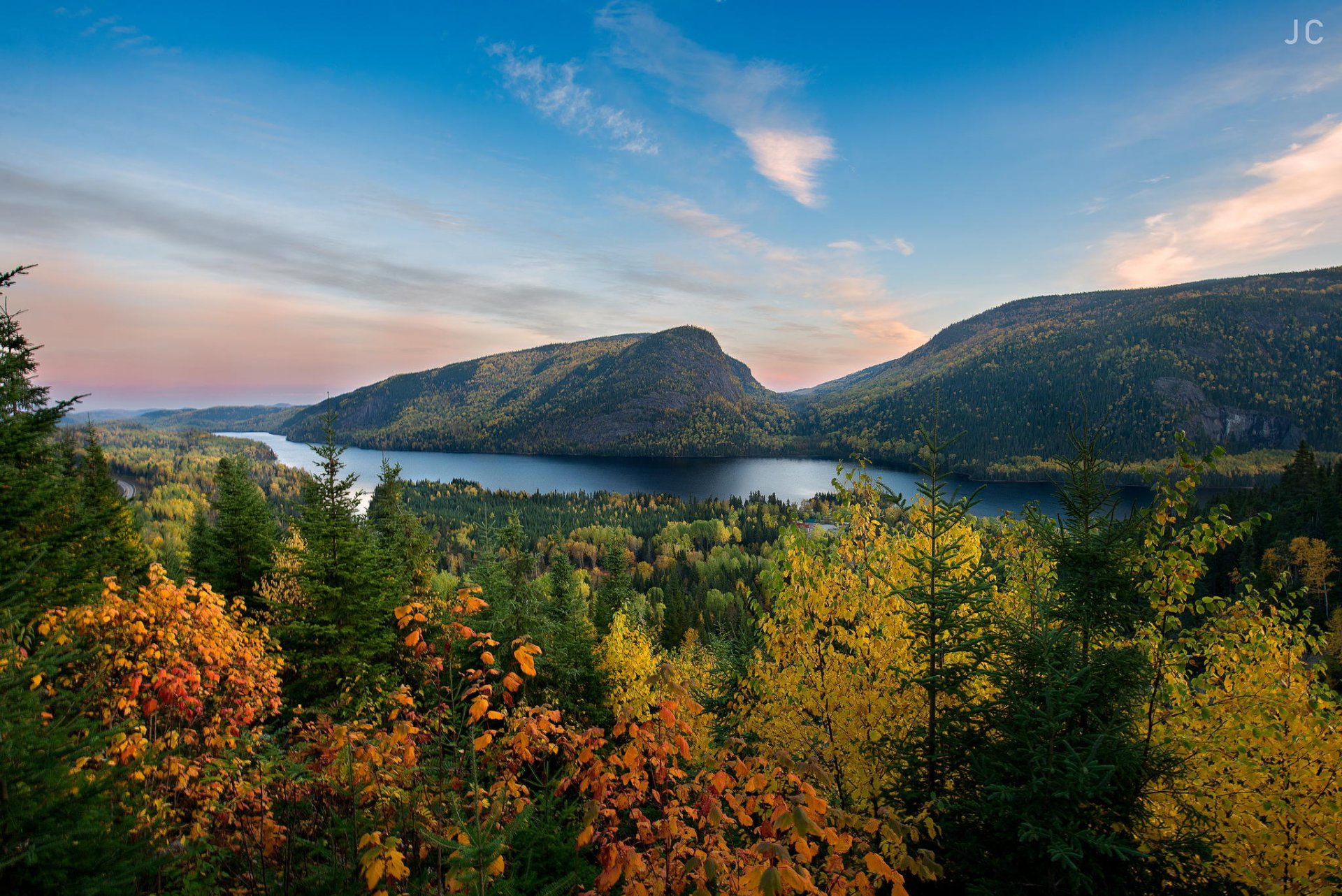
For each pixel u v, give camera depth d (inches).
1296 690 288.0
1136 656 256.7
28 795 144.9
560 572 861.8
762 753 188.5
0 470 394.3
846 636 351.6
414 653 218.1
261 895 219.8
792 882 132.3
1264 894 250.4
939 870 158.4
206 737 276.8
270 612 634.2
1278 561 1685.5
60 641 186.1
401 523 928.3
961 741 276.5
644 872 167.8
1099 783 228.4
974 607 294.5
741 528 5772.6
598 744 207.5
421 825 210.1
